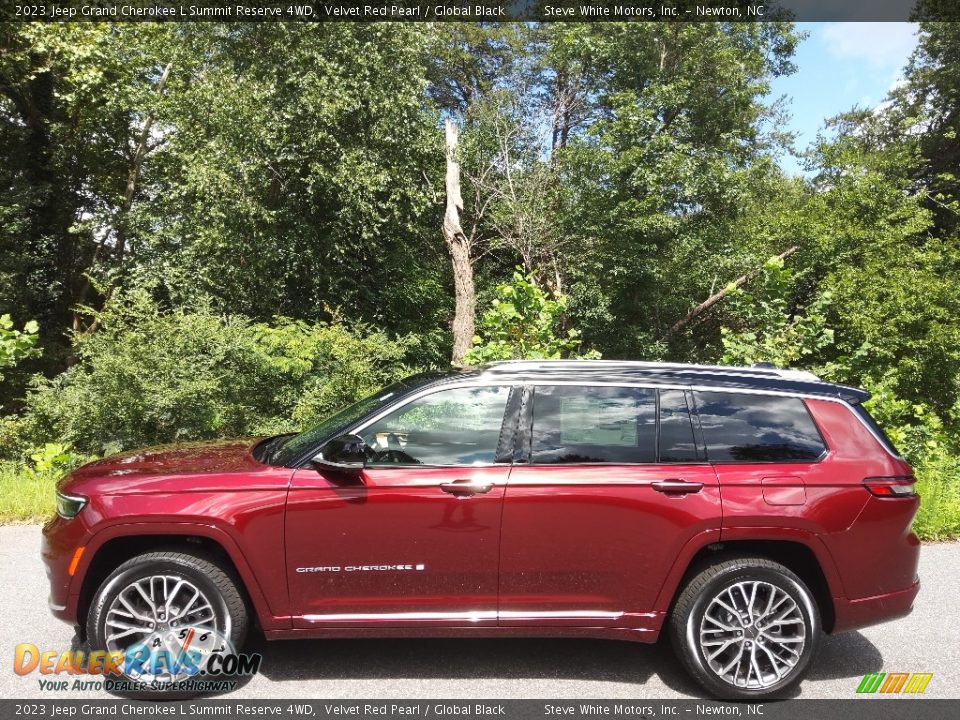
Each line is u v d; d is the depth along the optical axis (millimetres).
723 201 19891
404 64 17609
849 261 17391
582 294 20078
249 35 16672
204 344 9812
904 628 4637
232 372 9969
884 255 17203
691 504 3631
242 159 16078
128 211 19156
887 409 9852
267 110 15789
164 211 17828
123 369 8984
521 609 3680
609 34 21266
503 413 3809
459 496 3629
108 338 9359
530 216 20844
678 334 21125
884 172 19922
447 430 3785
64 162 20750
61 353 19328
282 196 17094
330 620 3639
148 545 3807
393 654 4125
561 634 3691
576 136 20906
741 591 3656
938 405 13953
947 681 3895
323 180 16000
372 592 3656
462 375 3930
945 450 10398
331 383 10773
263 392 10836
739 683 3611
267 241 16344
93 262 20031
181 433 9352
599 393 3859
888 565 3727
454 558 3641
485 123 21797
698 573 3703
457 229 18547
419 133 18266
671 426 3797
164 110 16922
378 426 3787
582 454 3736
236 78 16828
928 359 14023
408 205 18344
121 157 21891
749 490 3656
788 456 3760
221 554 3730
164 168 19531
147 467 3863
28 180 20391
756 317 10562
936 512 6797
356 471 3609
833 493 3672
